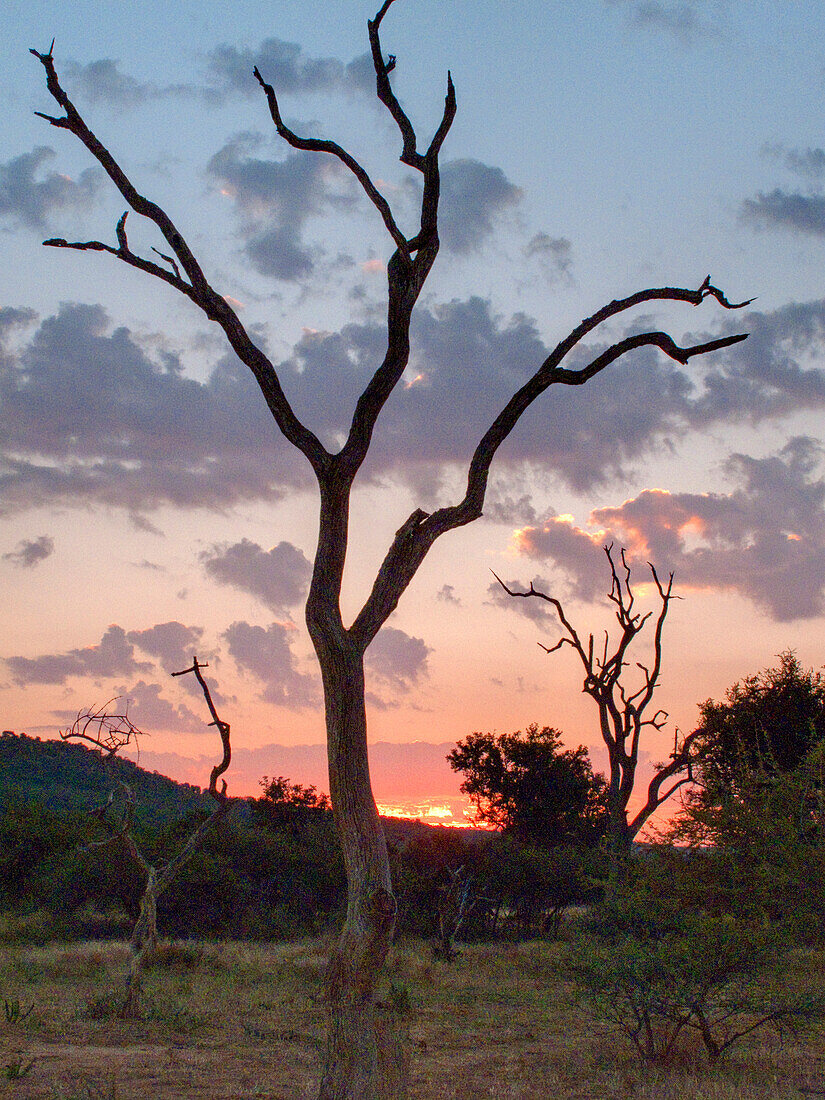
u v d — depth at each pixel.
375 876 6.77
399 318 7.83
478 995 17.20
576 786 45.62
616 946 11.80
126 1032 12.47
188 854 15.17
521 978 19.70
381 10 8.41
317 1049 11.23
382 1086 6.49
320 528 7.58
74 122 8.02
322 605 7.32
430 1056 11.51
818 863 13.74
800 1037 12.39
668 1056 10.98
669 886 13.59
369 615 7.35
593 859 28.27
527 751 45.94
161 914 29.67
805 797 15.16
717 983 11.18
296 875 33.78
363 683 7.25
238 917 30.48
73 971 19.36
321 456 7.62
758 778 15.51
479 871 31.92
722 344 8.45
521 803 45.84
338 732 7.07
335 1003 6.61
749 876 13.79
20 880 32.97
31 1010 12.92
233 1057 10.84
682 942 11.12
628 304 8.45
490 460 8.05
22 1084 9.00
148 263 8.08
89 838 29.39
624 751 30.77
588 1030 13.48
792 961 12.66
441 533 7.72
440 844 33.16
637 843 15.09
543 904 32.97
